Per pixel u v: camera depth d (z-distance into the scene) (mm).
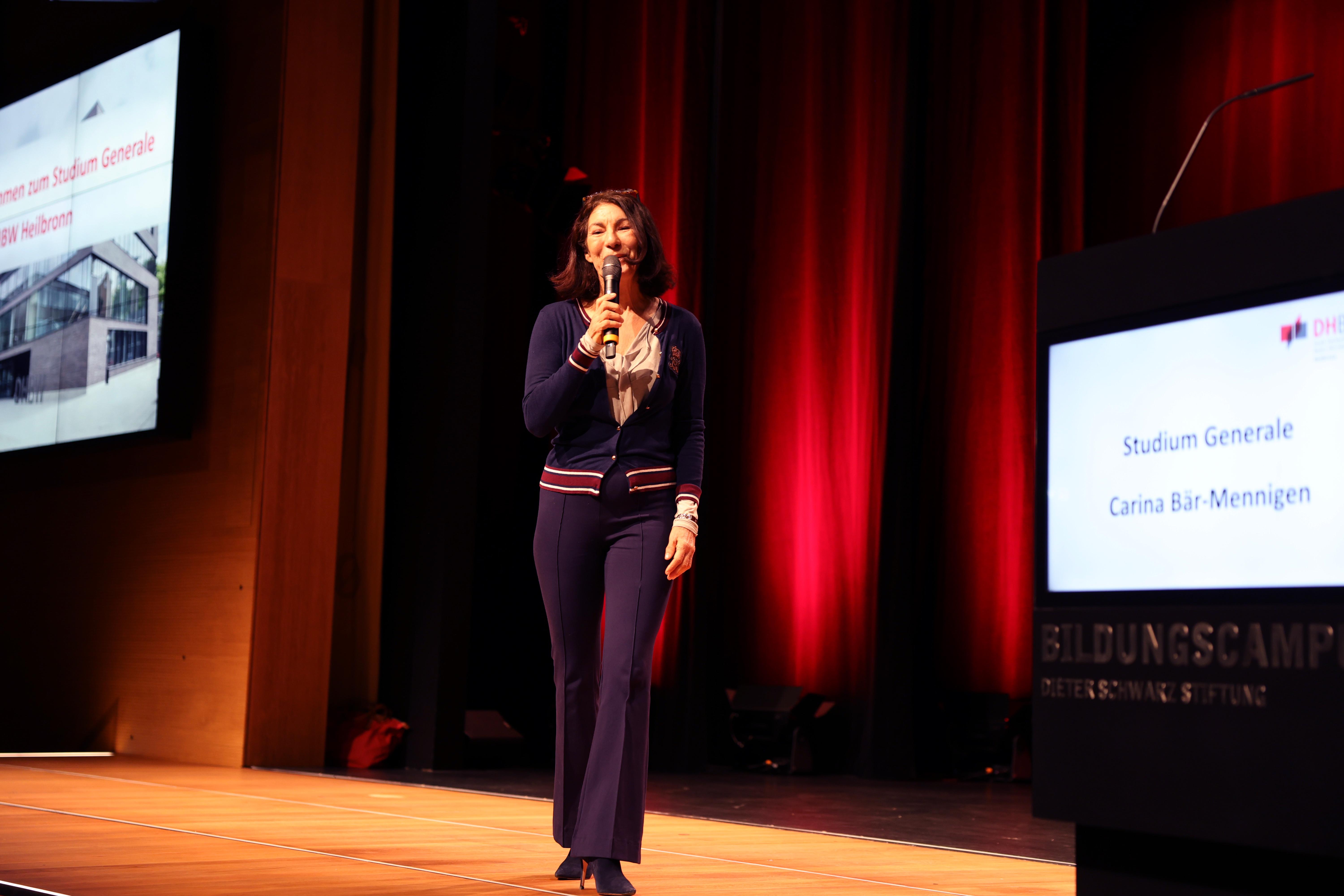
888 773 4742
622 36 6008
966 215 5270
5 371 5375
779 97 5754
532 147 5480
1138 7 5078
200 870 1782
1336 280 982
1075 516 1171
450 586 4492
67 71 5234
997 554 5039
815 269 5523
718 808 3277
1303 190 4582
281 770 4109
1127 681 1109
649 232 1891
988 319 5164
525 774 4324
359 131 4648
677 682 5047
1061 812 1160
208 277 4648
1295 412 1000
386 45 4789
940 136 5367
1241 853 1051
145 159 4770
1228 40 4809
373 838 2248
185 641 4496
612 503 1812
